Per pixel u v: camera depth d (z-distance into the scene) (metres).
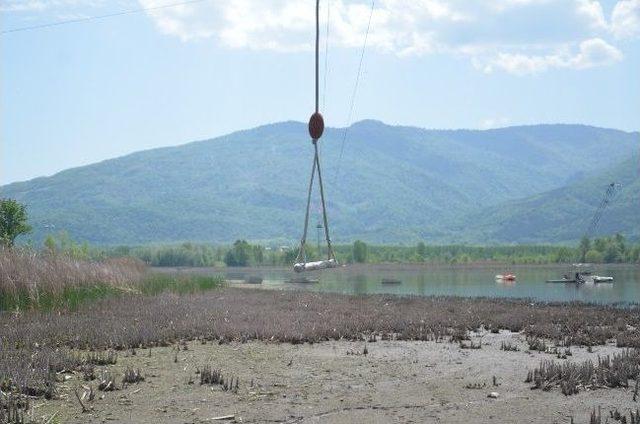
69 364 12.80
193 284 40.56
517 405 10.86
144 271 42.62
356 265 137.25
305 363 14.31
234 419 9.95
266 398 11.13
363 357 15.24
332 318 22.55
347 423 9.81
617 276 86.81
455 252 177.88
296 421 9.90
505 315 25.00
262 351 15.81
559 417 10.19
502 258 157.88
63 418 9.80
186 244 160.12
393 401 11.07
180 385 11.87
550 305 31.80
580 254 144.75
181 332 18.14
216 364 13.95
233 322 20.38
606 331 20.12
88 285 28.53
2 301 23.16
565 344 17.62
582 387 11.95
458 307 29.14
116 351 15.48
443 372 13.51
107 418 9.88
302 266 14.66
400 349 16.53
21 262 25.66
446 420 10.00
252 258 149.50
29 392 10.92
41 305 23.58
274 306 28.33
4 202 45.69
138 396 11.08
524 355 15.77
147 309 23.89
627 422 9.87
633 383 12.31
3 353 13.14
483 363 14.59
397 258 158.50
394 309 27.48
